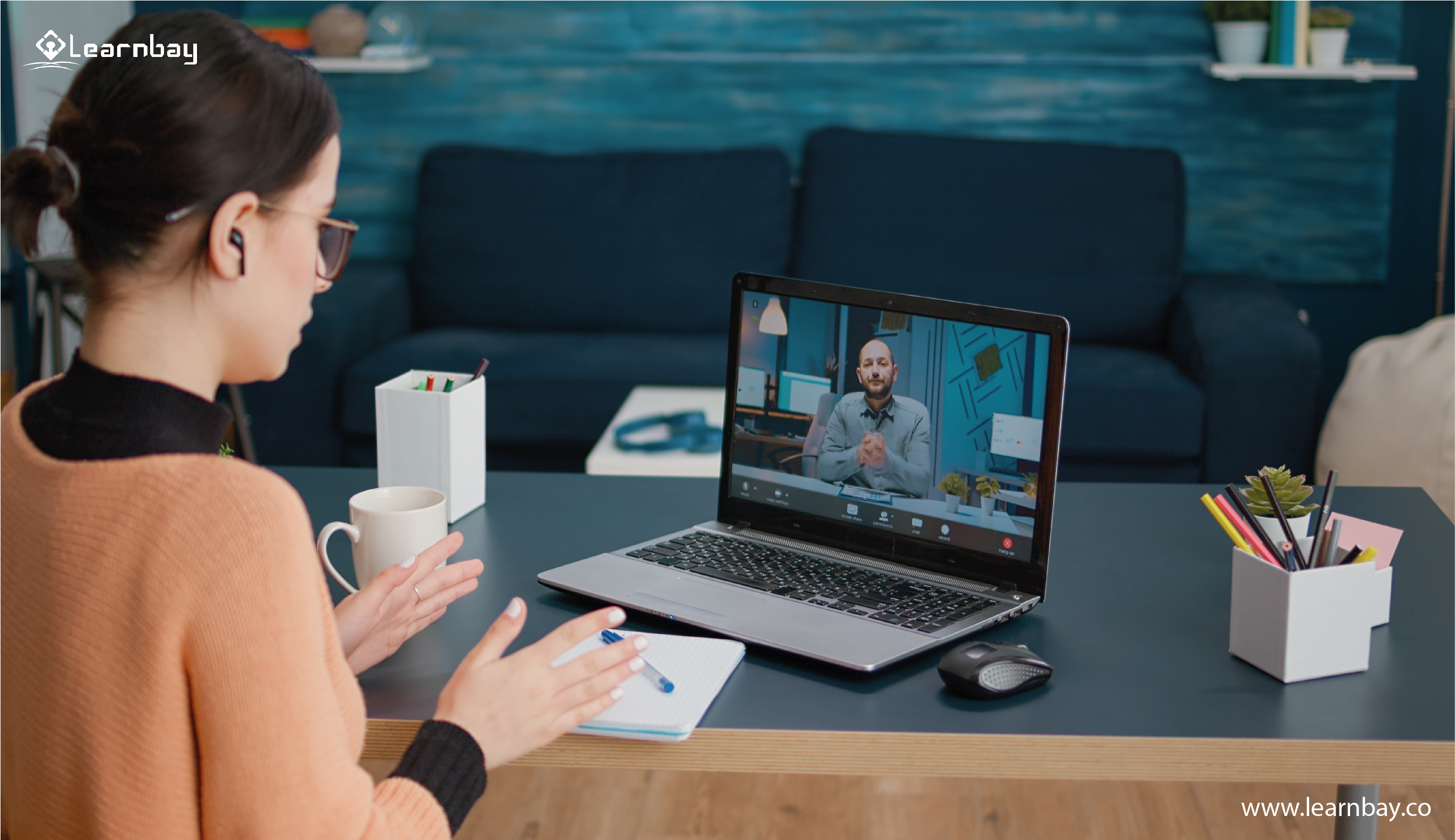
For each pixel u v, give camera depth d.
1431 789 2.09
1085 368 3.16
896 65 3.82
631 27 3.84
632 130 3.90
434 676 1.04
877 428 1.26
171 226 0.70
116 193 0.69
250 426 3.14
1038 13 3.76
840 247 3.54
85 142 0.69
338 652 0.78
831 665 1.06
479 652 0.88
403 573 1.05
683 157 3.68
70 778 0.71
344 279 3.48
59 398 0.74
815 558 1.27
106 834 0.70
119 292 0.73
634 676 0.99
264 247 0.74
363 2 3.87
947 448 1.21
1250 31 3.57
